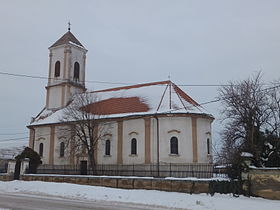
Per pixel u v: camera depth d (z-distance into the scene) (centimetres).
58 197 2442
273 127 3159
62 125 4869
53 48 5488
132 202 2123
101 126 4497
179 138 4062
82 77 5528
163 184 2775
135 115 4272
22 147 7331
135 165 4169
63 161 4772
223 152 3228
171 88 4534
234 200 2227
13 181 3556
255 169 2506
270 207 1911
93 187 2853
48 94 5412
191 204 2025
